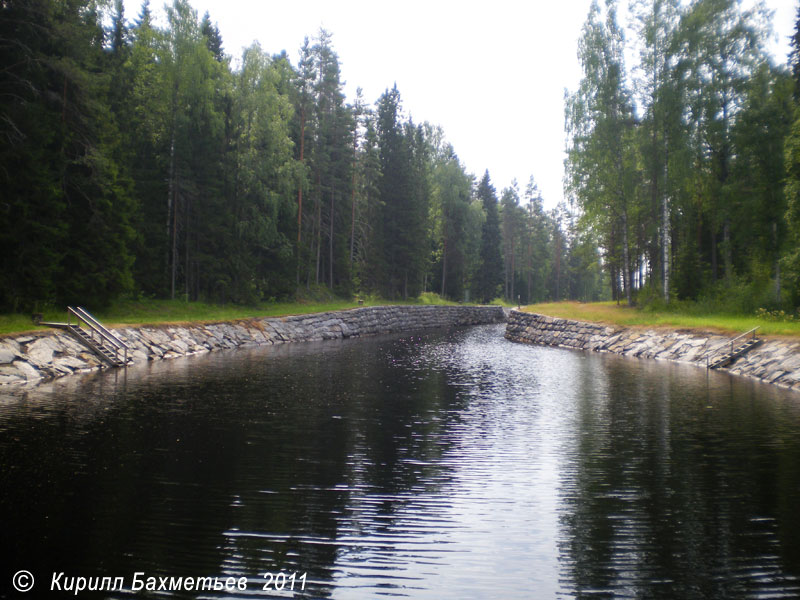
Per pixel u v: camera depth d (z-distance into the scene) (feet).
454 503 25.50
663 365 80.28
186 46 110.11
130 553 20.02
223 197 117.60
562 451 34.22
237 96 120.88
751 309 94.22
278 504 25.02
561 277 384.88
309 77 162.50
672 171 106.22
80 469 29.22
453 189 246.47
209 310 113.19
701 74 105.70
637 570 19.25
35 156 71.00
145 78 112.47
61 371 60.23
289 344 110.93
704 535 22.06
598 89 118.32
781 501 25.64
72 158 82.17
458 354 96.78
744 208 98.73
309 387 57.77
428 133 261.65
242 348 98.48
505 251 332.39
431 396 53.78
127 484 27.17
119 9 105.81
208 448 33.81
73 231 81.46
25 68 74.69
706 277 112.06
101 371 63.98
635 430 39.81
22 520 22.72
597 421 42.73
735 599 17.30
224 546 20.76
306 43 164.04
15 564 19.10
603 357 92.38
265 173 124.16
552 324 126.52
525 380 64.95
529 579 18.60
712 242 114.73
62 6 79.15
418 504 25.34
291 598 17.25
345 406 48.06
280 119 127.95
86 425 38.50
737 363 72.69
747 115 97.86
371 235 191.62
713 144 106.73
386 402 50.29
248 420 41.63
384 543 21.21
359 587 17.97
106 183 81.97
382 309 161.68
